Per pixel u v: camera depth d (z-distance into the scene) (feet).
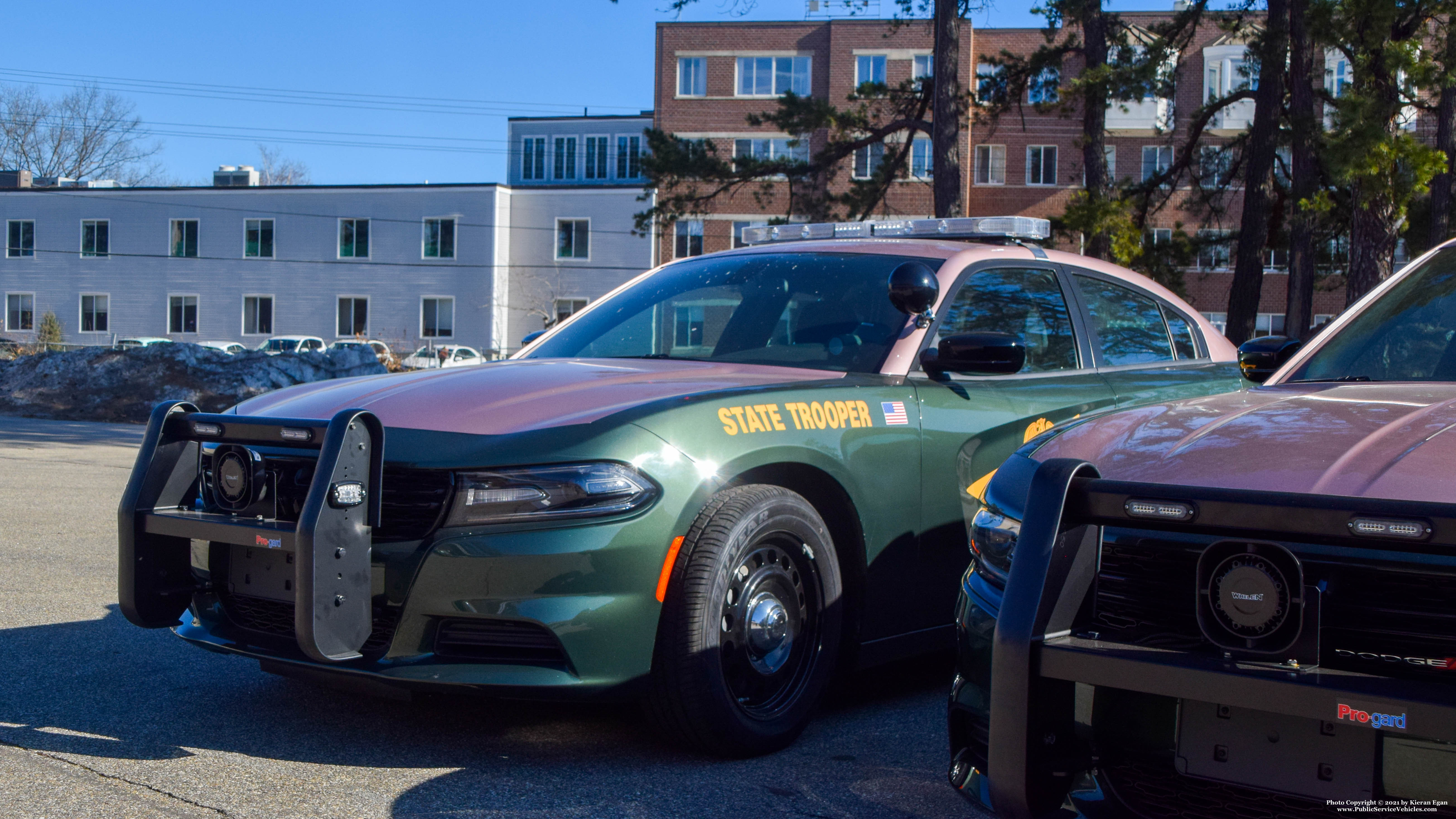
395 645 9.80
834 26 148.46
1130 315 15.81
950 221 15.42
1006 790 6.79
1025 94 85.10
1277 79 72.95
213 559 10.85
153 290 162.40
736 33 150.71
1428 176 60.44
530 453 9.77
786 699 11.09
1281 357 11.21
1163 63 74.02
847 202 82.58
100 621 15.58
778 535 10.91
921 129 82.02
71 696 12.33
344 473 9.49
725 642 10.58
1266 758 6.44
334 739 11.13
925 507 12.22
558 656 9.76
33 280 165.07
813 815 9.39
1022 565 6.91
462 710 12.16
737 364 12.78
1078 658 6.62
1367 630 6.16
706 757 10.71
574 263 153.89
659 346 13.88
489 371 12.17
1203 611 6.45
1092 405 14.10
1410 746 5.98
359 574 9.62
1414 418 7.44
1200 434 7.76
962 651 8.21
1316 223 76.48
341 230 157.17
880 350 12.70
